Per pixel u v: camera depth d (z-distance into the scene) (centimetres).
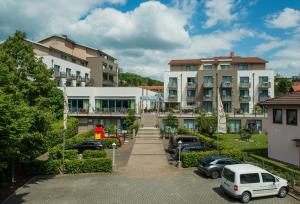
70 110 5194
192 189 1912
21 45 2186
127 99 5212
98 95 5281
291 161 2492
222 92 6194
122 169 2458
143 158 2894
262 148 3366
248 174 1695
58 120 4006
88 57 7375
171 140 3209
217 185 2005
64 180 2123
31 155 2011
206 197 1764
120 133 4319
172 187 1955
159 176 2242
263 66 6662
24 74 2120
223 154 2591
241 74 6266
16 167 2212
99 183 2045
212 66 6812
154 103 6638
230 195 1728
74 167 2314
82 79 6500
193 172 2364
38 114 1928
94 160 2353
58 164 2297
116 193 1825
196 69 6856
